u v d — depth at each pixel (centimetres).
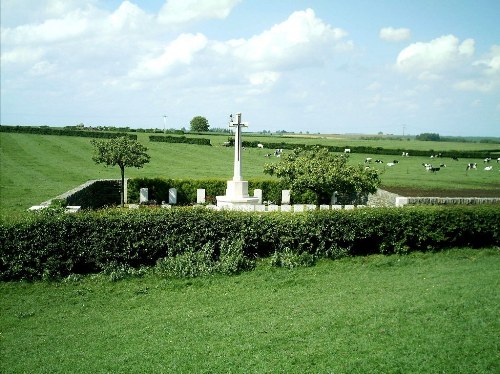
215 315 1203
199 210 1700
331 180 2348
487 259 1748
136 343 1046
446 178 4881
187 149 7469
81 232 1583
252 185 3538
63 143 7119
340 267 1645
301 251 1744
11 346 1067
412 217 1828
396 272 1575
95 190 3303
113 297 1394
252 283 1479
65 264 1562
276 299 1312
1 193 3130
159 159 6144
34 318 1245
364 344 950
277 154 6944
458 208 1900
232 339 1030
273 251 1747
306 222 1733
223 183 3547
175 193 3441
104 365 938
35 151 6081
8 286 1473
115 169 4991
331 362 884
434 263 1702
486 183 4444
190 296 1377
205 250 1634
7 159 5231
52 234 1557
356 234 1778
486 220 1889
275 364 892
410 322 1045
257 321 1136
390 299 1224
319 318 1119
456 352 894
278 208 2762
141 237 1630
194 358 942
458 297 1197
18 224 1539
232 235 1688
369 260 1734
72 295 1412
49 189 3397
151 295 1403
